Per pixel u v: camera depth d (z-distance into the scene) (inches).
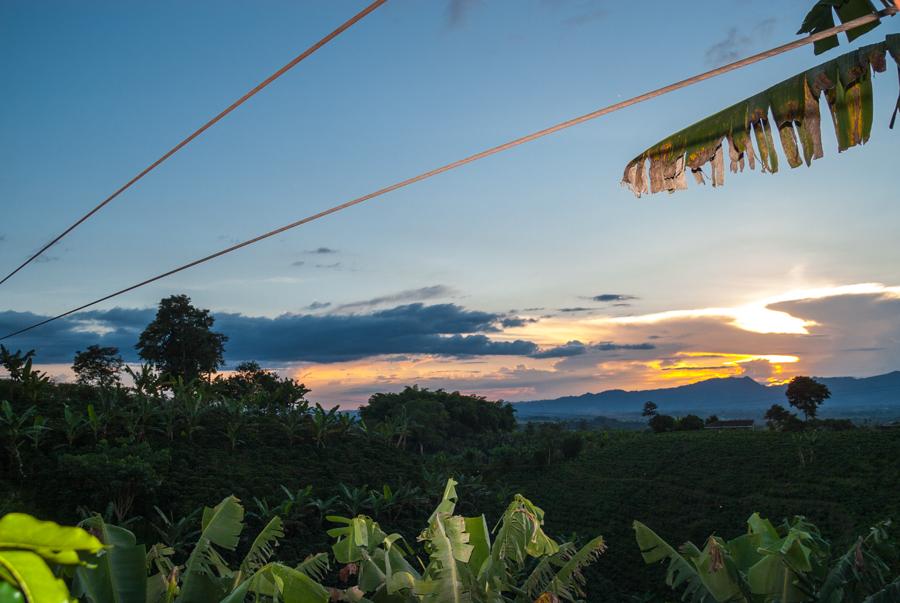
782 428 2940.5
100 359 2015.3
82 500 808.9
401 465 1370.6
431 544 289.4
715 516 1929.1
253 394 1557.6
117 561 245.8
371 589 294.2
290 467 1175.0
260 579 252.1
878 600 305.0
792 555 350.3
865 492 1883.6
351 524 310.7
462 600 268.5
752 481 2171.5
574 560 300.0
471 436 3636.8
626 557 1496.1
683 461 2532.0
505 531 309.7
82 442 1005.2
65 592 57.6
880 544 340.8
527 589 307.4
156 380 1239.5
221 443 1198.3
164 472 976.3
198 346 2095.2
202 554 290.0
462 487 1333.7
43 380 1144.8
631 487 2299.5
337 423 1485.0
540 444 2773.1
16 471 847.7
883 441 2228.1
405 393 3811.5
